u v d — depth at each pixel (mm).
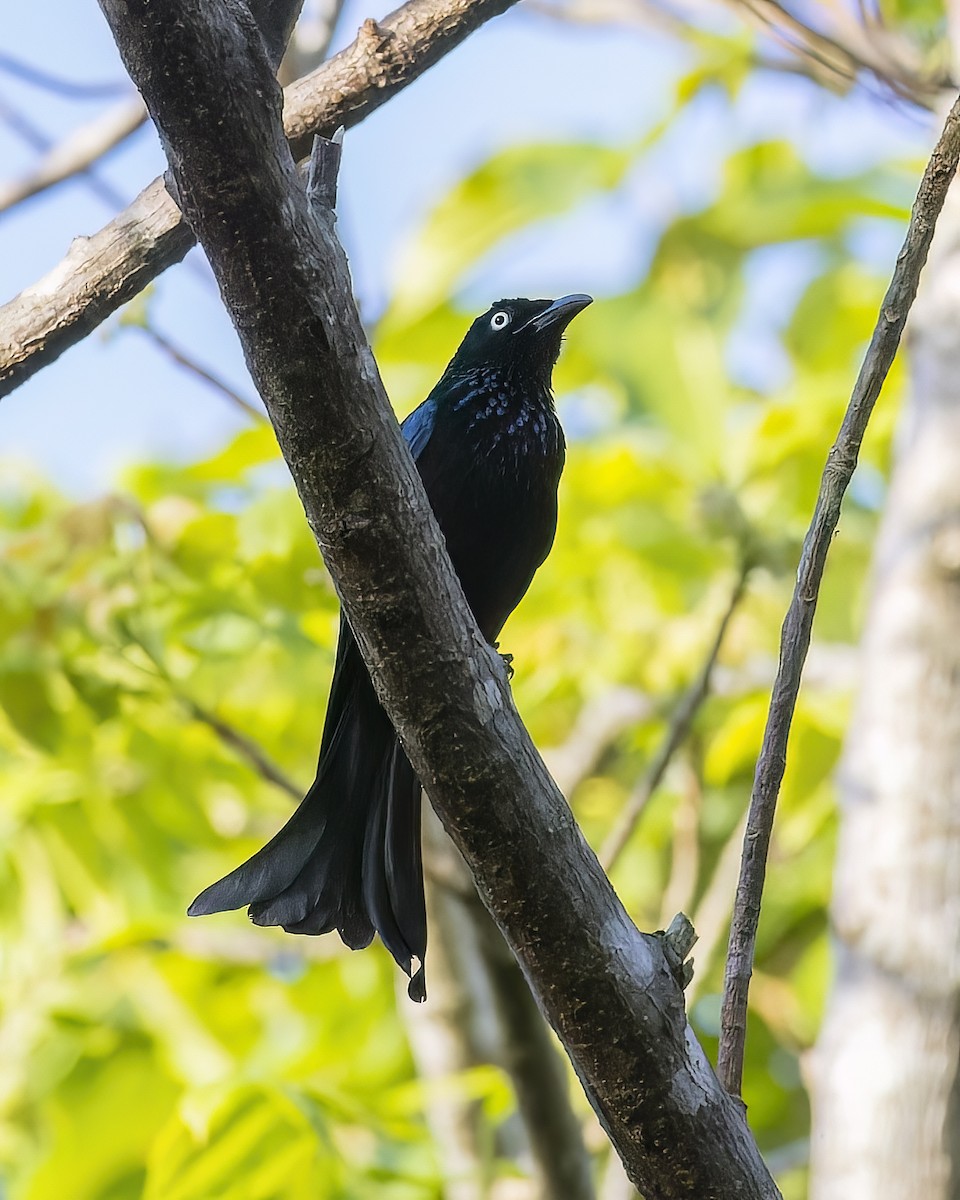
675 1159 5809
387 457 5254
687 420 13781
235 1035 12750
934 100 9914
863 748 9109
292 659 11039
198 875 12844
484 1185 9828
